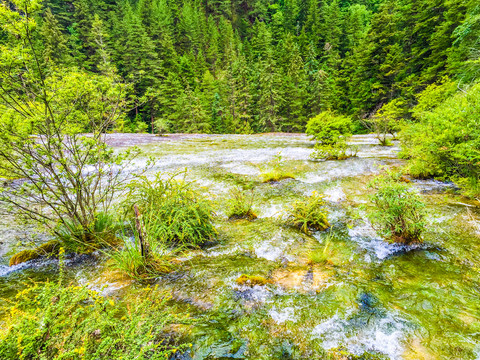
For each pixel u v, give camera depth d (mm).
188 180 7234
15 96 2906
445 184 6043
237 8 80812
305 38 53250
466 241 3592
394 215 3607
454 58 17109
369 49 27359
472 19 11734
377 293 2699
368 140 15055
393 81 26109
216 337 2141
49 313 1591
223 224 4793
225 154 11070
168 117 35094
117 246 3723
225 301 2615
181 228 3996
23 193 3193
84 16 43969
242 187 6652
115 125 4000
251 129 36031
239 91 36781
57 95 3166
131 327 1786
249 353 2004
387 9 27266
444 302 2510
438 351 1976
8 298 2602
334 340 2127
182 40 57750
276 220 4879
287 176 7293
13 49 2723
